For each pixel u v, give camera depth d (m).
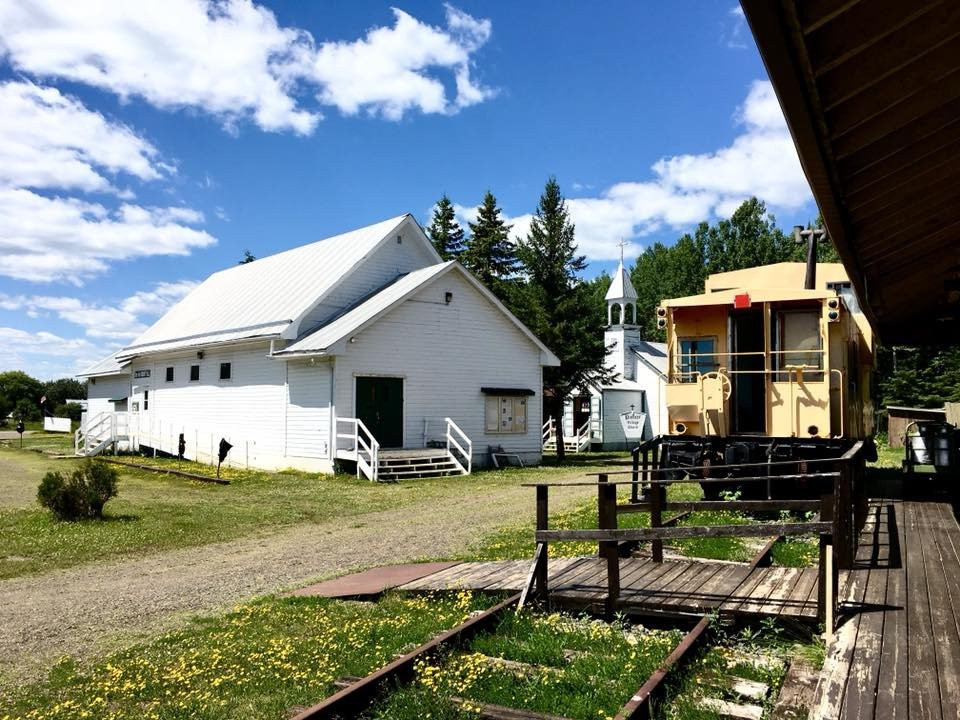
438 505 16.62
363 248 27.50
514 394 27.25
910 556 8.42
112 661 6.49
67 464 29.72
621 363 43.22
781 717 4.50
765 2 3.42
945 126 5.43
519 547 10.70
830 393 12.15
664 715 4.70
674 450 13.06
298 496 18.38
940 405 40.75
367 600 8.20
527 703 5.03
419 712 4.86
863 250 8.59
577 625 6.86
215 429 28.55
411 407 24.52
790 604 6.47
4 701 5.67
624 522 11.47
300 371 24.19
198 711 5.18
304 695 5.41
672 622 6.75
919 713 4.23
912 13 4.05
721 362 13.30
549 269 37.50
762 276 15.26
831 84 4.59
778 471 12.17
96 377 41.53
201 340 29.05
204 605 8.62
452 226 59.19
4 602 8.94
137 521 14.73
